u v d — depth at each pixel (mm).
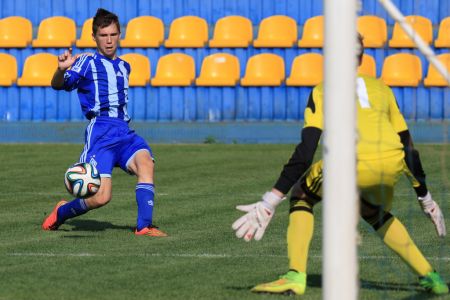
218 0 51562
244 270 17406
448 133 44281
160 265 17922
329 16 10695
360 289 15625
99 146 22266
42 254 19156
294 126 45938
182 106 47938
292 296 14938
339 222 10656
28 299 14812
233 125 46125
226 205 27094
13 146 43688
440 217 15562
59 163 37625
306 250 15109
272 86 47562
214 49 50000
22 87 48531
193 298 14883
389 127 14961
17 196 29250
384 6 13539
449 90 46781
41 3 51812
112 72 22500
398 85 47156
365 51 48844
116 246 20266
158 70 48375
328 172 10727
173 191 30234
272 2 51438
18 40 50062
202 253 19359
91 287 15742
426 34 48500
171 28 50812
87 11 51625
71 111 48438
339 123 10695
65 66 21891
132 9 51750
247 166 36625
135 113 48031
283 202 27797
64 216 22547
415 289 15711
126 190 30766
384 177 14773
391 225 15438
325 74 10789
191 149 42375
